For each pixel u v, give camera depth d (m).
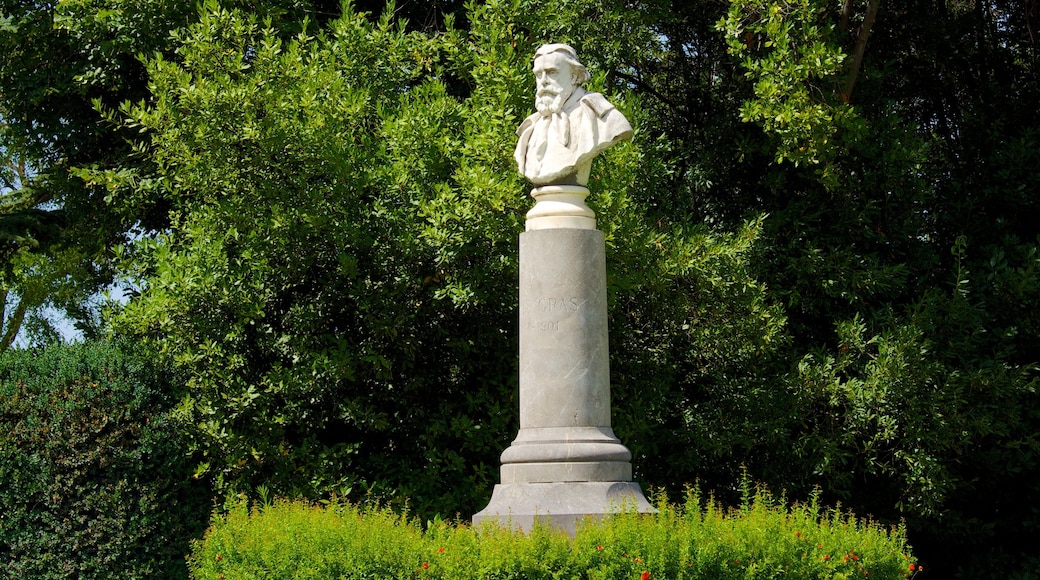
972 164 14.55
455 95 14.42
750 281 12.00
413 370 12.20
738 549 7.06
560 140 8.65
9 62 14.50
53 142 14.92
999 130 14.20
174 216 12.78
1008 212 14.11
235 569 7.94
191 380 11.23
